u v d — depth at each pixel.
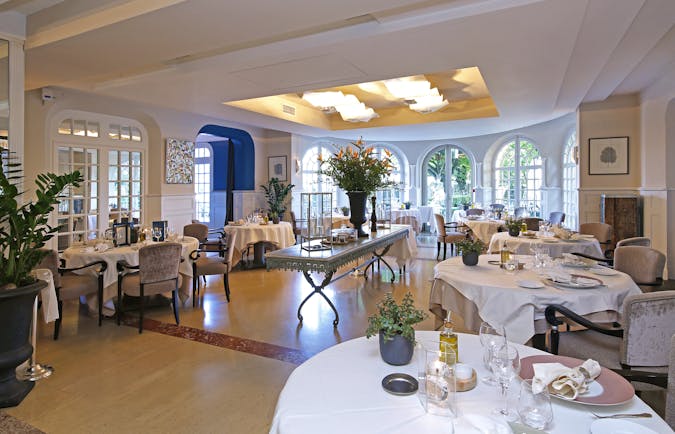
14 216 2.75
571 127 8.41
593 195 6.56
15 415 2.41
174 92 5.57
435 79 6.22
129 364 3.11
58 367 3.05
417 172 11.34
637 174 6.29
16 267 2.74
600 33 3.55
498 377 1.31
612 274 2.88
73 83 5.09
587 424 1.15
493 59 4.15
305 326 3.97
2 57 3.59
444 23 3.25
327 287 5.54
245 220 7.38
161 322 4.11
